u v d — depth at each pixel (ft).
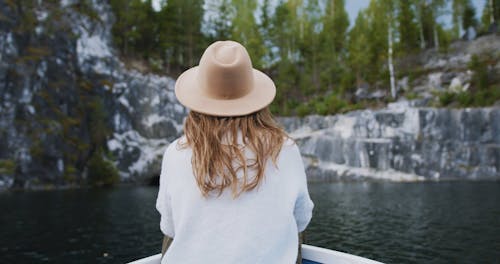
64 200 84.12
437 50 169.48
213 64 4.71
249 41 183.52
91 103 133.39
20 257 37.81
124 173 133.69
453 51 167.22
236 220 4.47
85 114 131.85
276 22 188.96
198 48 179.83
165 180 4.99
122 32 158.61
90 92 134.92
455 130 133.90
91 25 143.23
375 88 161.17
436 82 155.33
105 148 132.87
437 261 35.47
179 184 4.76
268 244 4.46
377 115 137.28
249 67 4.91
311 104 156.25
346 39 186.29
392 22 172.96
